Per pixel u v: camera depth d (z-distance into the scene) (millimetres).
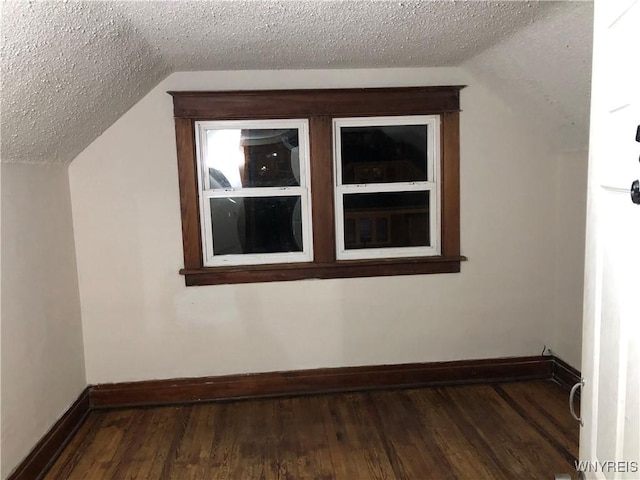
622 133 1084
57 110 2176
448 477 2236
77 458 2469
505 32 2283
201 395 3088
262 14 1968
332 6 1915
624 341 1091
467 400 2982
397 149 3150
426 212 3189
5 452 2078
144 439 2641
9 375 2133
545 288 3213
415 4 1925
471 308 3203
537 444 2477
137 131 2912
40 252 2486
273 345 3123
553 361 3230
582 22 1979
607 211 1182
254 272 3061
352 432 2646
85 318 2994
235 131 3047
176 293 3037
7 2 1379
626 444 1081
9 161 2217
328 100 2992
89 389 3020
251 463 2391
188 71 2883
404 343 3188
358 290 3139
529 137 3123
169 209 2980
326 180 3049
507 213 3168
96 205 2932
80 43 1823
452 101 3051
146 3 1766
